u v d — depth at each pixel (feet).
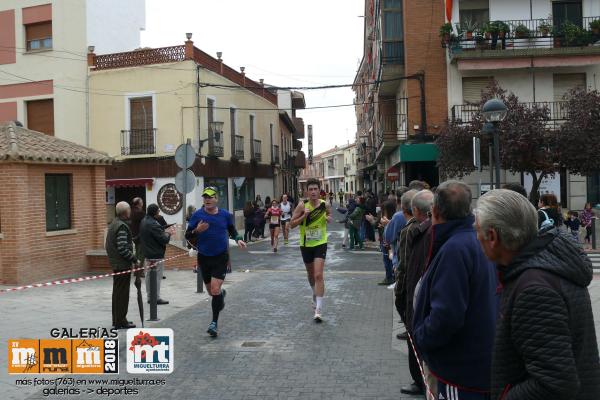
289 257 57.98
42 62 87.15
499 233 7.69
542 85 74.74
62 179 44.32
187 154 42.73
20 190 39.75
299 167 178.60
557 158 62.85
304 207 27.37
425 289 10.54
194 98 82.12
